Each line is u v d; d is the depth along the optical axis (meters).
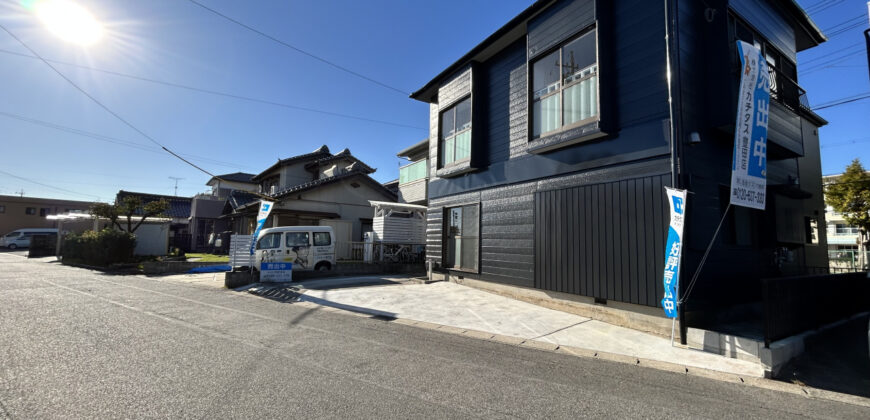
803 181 9.58
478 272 9.15
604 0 6.69
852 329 6.20
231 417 2.75
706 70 6.22
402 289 9.11
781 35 7.90
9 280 10.46
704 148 5.98
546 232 7.40
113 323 5.61
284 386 3.38
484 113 9.59
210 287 9.98
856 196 16.59
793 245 8.27
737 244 6.58
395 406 3.04
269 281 10.18
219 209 25.98
